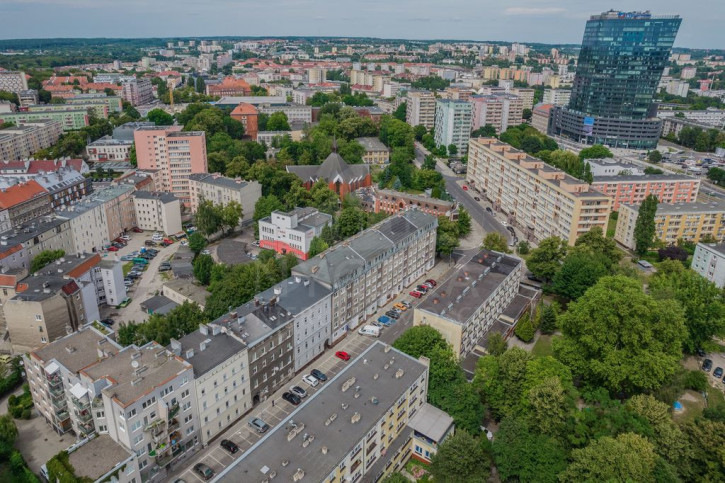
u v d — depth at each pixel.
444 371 136.00
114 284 198.75
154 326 149.88
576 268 193.75
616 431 117.81
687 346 168.62
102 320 189.38
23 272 182.88
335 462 103.50
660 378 131.38
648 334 135.88
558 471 111.94
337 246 191.75
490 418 140.00
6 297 169.62
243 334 140.75
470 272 187.12
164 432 117.69
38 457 127.19
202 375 125.31
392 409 120.50
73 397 123.69
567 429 120.31
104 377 118.38
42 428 137.62
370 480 114.62
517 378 133.25
